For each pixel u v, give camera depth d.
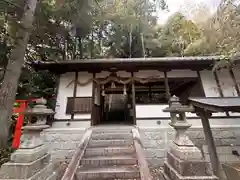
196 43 10.02
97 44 14.05
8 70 3.81
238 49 4.06
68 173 3.03
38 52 6.96
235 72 6.73
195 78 6.87
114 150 4.13
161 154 5.36
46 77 7.61
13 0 4.38
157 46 15.23
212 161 3.91
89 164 3.61
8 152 4.14
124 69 6.97
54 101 6.50
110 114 12.62
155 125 6.20
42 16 5.80
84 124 6.21
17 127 4.89
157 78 6.93
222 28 4.35
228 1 4.07
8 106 3.61
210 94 6.53
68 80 6.86
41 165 2.62
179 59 6.17
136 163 3.63
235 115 6.04
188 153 2.68
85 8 7.43
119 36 15.30
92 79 6.79
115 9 10.75
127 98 10.84
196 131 5.62
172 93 8.88
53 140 5.60
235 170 3.95
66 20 7.38
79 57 11.58
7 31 4.52
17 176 2.17
